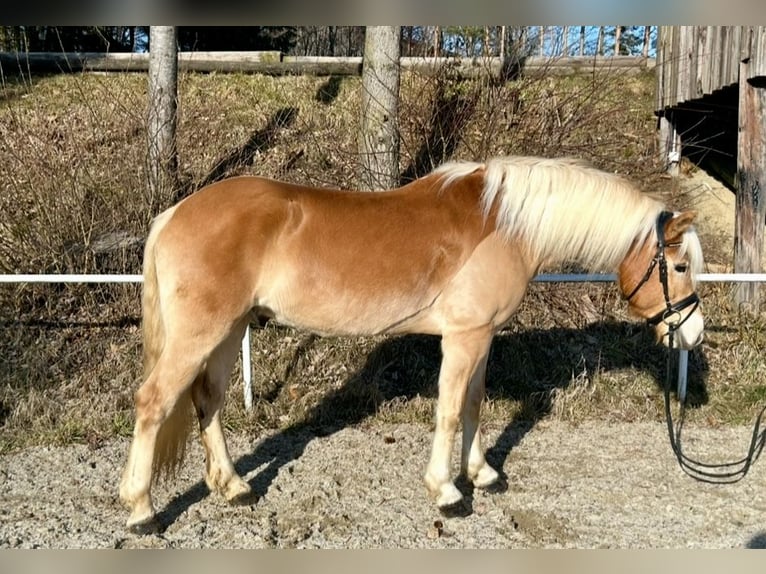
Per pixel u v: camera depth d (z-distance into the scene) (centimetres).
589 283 585
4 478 377
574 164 354
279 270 311
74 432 435
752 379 515
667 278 342
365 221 317
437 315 329
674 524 331
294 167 677
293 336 545
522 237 332
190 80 893
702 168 790
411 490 366
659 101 780
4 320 530
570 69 820
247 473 384
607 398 492
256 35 1174
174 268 302
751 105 572
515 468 395
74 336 537
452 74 628
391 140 583
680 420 435
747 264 579
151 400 303
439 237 322
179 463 331
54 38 1008
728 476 369
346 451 417
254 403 471
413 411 474
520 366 524
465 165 346
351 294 314
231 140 757
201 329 301
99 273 560
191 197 320
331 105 845
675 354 528
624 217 337
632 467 397
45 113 766
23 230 560
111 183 587
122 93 796
